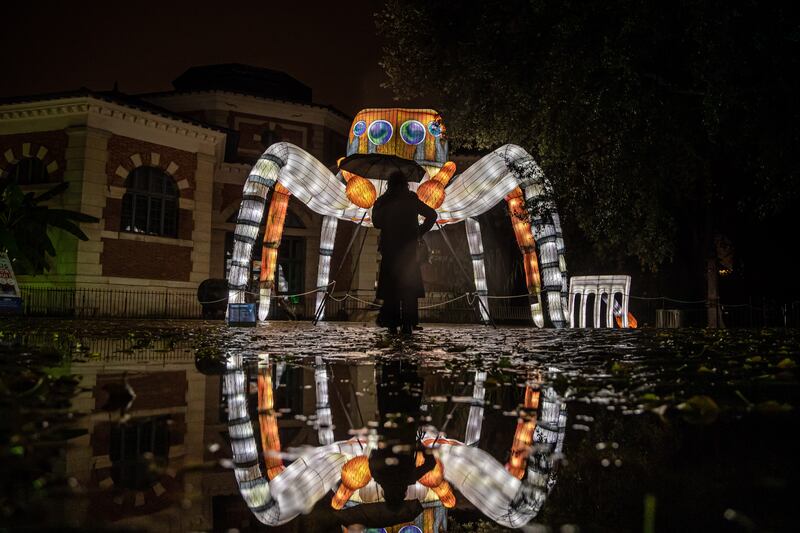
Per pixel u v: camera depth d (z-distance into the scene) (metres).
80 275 21.52
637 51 10.88
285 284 30.00
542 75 12.61
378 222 8.93
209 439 2.26
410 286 8.90
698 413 2.81
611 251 22.20
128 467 1.78
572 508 1.48
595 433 2.38
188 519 1.36
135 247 23.00
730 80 10.06
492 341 8.87
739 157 15.59
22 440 2.10
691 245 23.02
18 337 8.26
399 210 8.83
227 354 6.16
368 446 2.21
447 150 15.72
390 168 13.12
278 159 14.66
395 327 9.04
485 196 14.84
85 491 1.51
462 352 6.65
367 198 14.50
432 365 5.17
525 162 13.80
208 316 24.52
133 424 2.48
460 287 28.09
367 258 25.19
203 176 25.14
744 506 1.44
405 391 3.63
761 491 1.57
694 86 11.31
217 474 1.77
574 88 12.27
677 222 22.73
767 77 9.88
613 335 11.08
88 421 2.50
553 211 14.05
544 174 13.91
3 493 1.48
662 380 4.08
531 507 1.50
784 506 1.44
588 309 24.88
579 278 18.45
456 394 3.52
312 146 31.75
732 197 20.72
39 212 19.69
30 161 22.75
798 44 9.46
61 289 21.36
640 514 1.40
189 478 1.71
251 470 1.85
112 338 8.64
